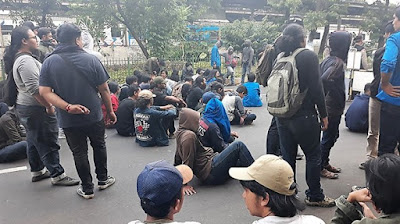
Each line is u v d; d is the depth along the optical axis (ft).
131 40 64.59
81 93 11.58
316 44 79.71
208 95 18.17
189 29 63.26
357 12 94.02
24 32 12.51
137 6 45.11
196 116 13.62
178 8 47.60
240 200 12.35
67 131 11.97
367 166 5.75
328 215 10.96
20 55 12.45
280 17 76.64
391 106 10.85
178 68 46.50
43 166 14.32
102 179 13.25
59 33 11.53
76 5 45.42
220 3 93.86
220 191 13.07
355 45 29.12
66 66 11.32
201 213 11.47
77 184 13.80
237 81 44.19
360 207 6.54
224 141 16.03
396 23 10.29
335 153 17.13
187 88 24.84
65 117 11.71
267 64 14.58
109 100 12.56
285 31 10.39
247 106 28.73
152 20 45.73
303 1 68.28
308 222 6.29
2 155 16.22
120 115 20.67
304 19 63.05
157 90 22.08
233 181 13.96
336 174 14.06
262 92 36.68
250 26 70.08
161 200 5.63
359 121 20.47
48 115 13.01
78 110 11.31
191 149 13.08
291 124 10.63
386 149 11.34
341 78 12.68
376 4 67.77
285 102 10.20
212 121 15.28
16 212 11.69
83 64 11.49
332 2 63.77
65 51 11.47
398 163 5.42
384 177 5.39
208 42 66.03
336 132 13.55
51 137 13.32
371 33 67.05
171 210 5.82
